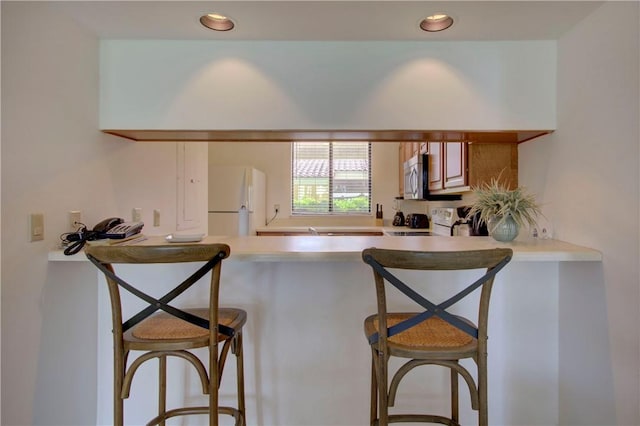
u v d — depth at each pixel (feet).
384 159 15.14
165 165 7.06
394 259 3.18
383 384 3.48
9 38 3.66
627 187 3.95
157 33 5.02
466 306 5.27
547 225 5.49
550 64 5.25
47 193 4.20
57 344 4.42
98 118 5.15
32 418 4.06
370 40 5.24
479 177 6.41
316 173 15.34
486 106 5.29
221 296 5.27
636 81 3.81
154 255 3.31
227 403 5.33
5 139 3.64
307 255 4.27
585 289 4.66
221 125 5.29
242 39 5.21
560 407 5.20
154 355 3.68
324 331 5.30
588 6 4.29
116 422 3.65
